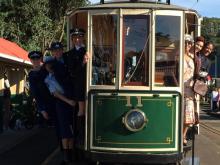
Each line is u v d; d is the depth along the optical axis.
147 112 7.59
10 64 23.41
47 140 13.44
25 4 28.03
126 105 7.60
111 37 7.73
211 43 9.23
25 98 20.06
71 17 8.77
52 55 8.30
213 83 33.22
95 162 7.80
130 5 7.76
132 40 7.69
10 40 28.30
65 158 8.31
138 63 7.68
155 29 7.67
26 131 15.41
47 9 29.09
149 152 7.57
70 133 8.23
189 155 9.23
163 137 7.61
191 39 8.45
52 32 29.92
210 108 34.38
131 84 7.66
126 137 7.57
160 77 7.68
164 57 7.70
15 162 10.14
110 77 7.71
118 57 7.67
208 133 17.11
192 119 8.33
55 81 8.16
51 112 8.66
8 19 28.36
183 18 7.77
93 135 7.73
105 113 7.66
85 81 7.82
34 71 8.72
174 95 7.66
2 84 21.42
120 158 7.57
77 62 8.01
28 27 28.41
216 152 11.99
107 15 7.74
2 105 14.66
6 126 15.38
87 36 7.83
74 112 8.15
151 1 8.65
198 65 8.55
